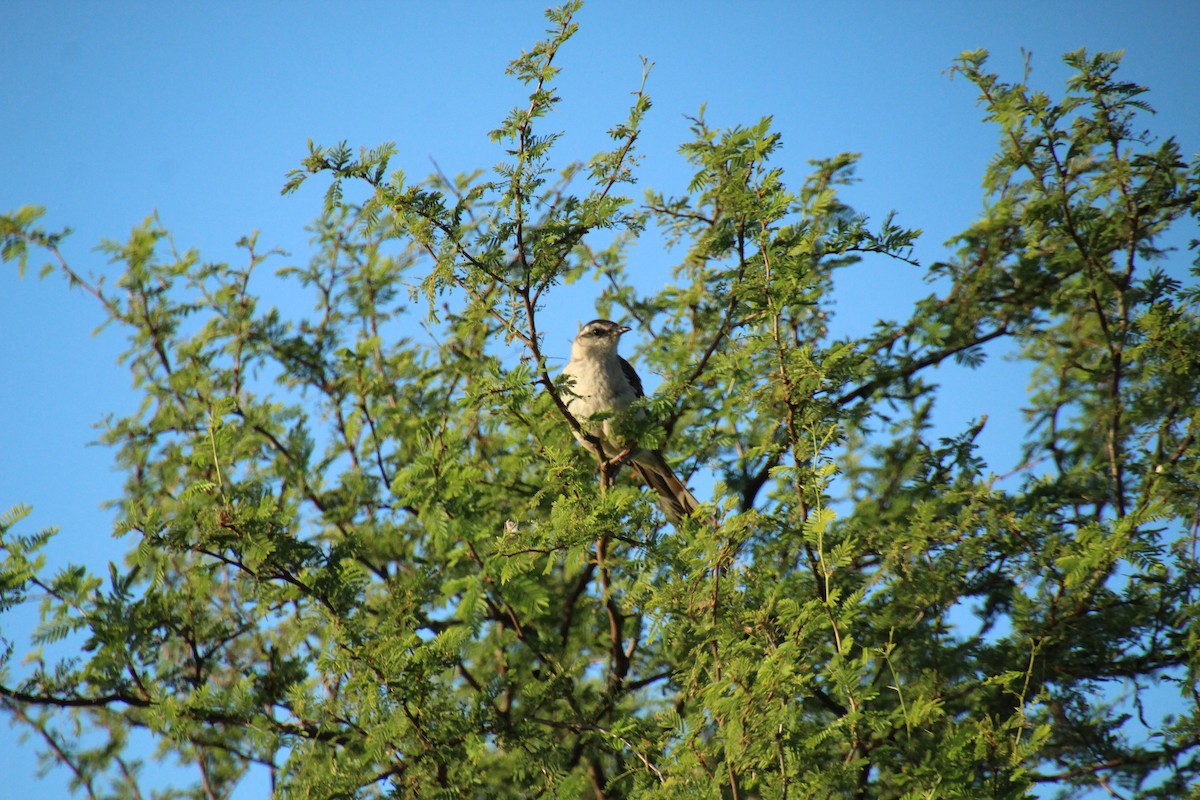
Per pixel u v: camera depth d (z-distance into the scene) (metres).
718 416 13.73
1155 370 11.73
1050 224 12.94
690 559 8.48
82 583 11.34
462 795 10.12
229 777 12.41
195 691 10.93
